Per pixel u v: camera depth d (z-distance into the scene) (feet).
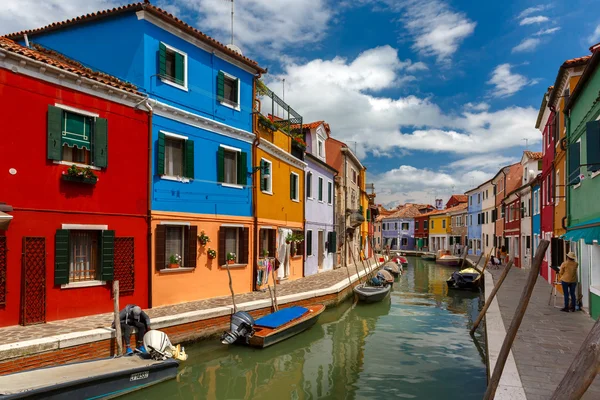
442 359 32.96
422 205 243.81
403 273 113.29
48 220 29.96
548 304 42.32
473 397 25.29
